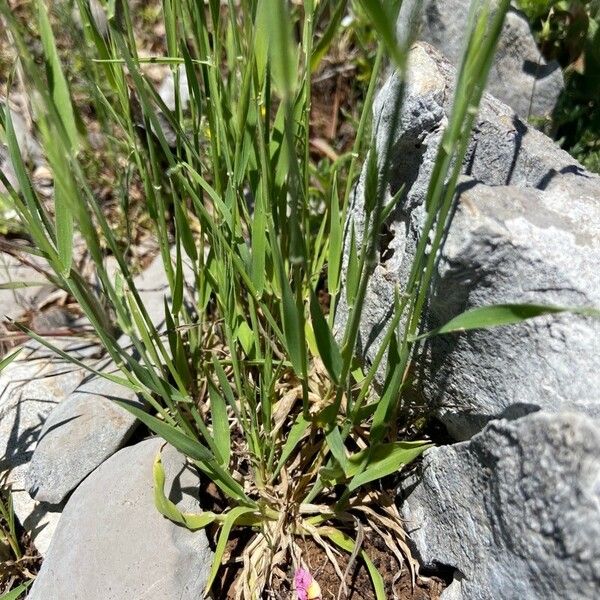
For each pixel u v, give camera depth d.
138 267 0.45
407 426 0.32
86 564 0.27
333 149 0.47
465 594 0.26
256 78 0.25
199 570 0.28
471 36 0.18
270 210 0.23
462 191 0.24
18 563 0.31
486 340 0.25
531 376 0.24
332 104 0.52
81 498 0.30
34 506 0.33
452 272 0.24
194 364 0.34
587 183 0.26
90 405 0.33
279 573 0.29
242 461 0.34
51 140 0.17
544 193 0.25
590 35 0.41
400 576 0.30
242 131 0.25
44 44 0.19
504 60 0.39
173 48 0.28
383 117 0.29
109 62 0.25
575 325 0.23
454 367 0.27
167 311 0.30
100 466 0.32
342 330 0.35
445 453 0.27
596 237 0.24
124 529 0.28
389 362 0.25
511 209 0.24
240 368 0.31
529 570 0.22
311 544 0.31
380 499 0.31
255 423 0.29
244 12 0.25
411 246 0.28
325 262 0.39
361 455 0.27
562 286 0.23
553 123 0.41
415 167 0.29
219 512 0.32
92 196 0.22
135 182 0.48
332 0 0.37
